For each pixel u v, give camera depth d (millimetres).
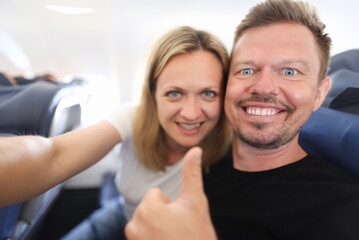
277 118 490
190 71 572
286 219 438
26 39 1617
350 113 608
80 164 505
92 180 1553
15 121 753
